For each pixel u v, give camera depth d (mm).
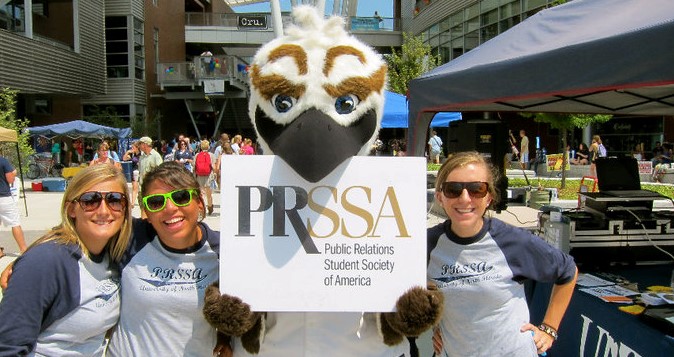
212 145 19531
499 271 2273
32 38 18562
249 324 1976
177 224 2064
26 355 1867
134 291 2086
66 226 2031
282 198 2021
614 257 4168
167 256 2131
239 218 2016
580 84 3102
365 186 2035
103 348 2139
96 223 2010
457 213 2260
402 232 2033
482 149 7754
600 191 4555
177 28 30156
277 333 2129
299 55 2100
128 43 24938
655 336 2703
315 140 1956
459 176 2244
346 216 2029
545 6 17438
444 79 4461
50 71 19453
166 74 24750
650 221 4207
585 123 12195
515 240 2299
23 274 1892
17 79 17484
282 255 2016
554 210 4352
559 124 11914
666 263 4254
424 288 2020
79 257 2010
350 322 2119
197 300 2094
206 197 9703
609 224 4133
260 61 2221
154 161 10125
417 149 5039
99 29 23344
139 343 2090
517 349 2238
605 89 2938
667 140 18812
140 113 25891
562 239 4066
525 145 16609
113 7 24734
